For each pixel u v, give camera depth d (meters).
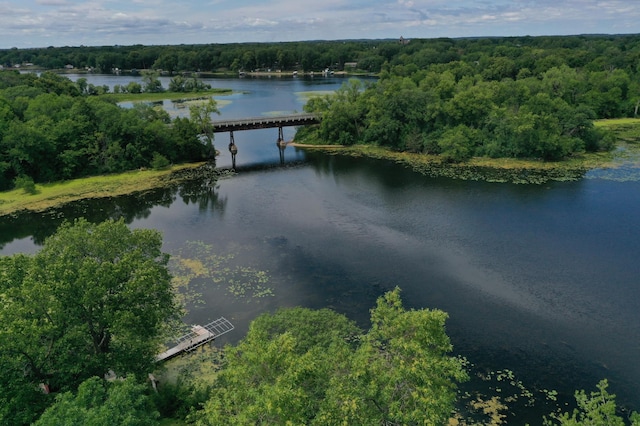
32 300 26.56
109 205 71.81
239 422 19.44
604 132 92.56
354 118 109.44
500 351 37.06
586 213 61.56
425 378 20.22
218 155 102.75
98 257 32.31
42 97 95.12
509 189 71.81
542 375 34.53
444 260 51.25
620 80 122.56
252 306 44.06
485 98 94.19
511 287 45.66
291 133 126.50
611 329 39.12
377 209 66.62
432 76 119.81
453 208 65.44
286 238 58.41
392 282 47.41
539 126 85.69
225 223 63.94
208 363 36.91
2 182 79.56
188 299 45.25
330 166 90.81
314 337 28.64
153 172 88.62
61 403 21.91
